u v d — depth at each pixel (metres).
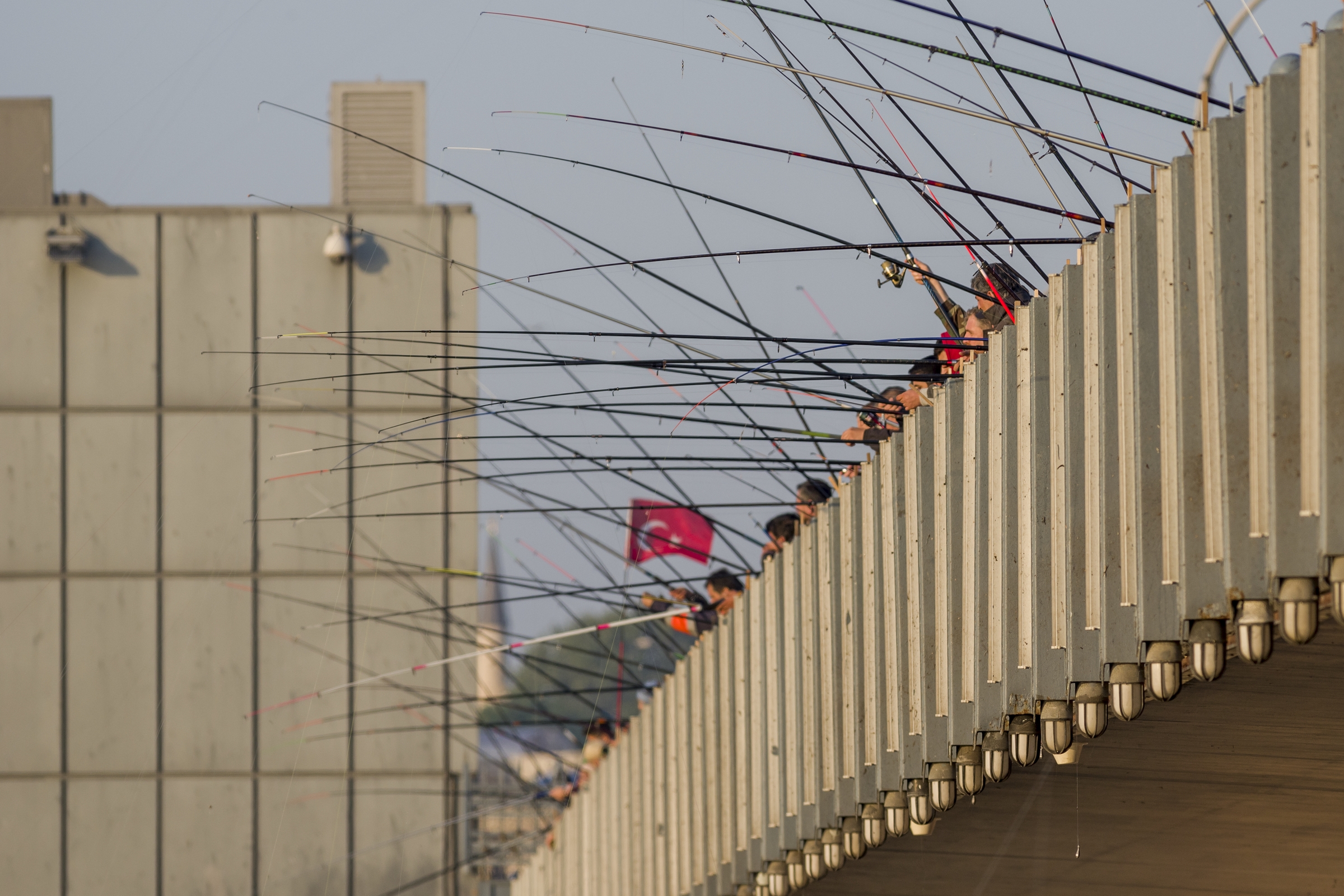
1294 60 17.17
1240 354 17.81
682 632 42.84
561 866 53.66
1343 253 16.14
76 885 64.69
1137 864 32.56
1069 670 21.08
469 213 64.31
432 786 64.69
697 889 38.16
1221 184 17.95
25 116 69.56
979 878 35.19
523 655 46.19
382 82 68.25
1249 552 17.64
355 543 64.38
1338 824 28.42
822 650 30.39
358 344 63.88
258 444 64.75
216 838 64.75
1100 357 20.56
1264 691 22.27
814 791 30.53
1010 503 22.77
